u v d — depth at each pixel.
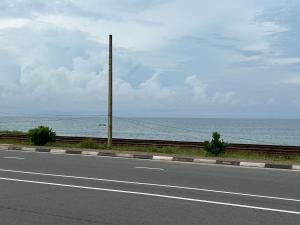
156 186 11.44
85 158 18.58
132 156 19.50
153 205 9.11
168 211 8.60
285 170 15.89
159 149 22.39
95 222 7.77
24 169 14.50
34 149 22.11
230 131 101.75
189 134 78.25
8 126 107.94
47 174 13.40
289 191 11.04
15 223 7.63
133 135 66.56
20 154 19.98
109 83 23.48
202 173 14.27
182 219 8.01
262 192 10.84
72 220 7.88
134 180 12.44
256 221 7.92
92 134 62.34
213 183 12.13
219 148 20.36
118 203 9.27
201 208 8.88
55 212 8.42
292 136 75.69
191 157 18.50
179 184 11.84
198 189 11.07
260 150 22.52
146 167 15.66
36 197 9.80
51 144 24.44
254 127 142.62
